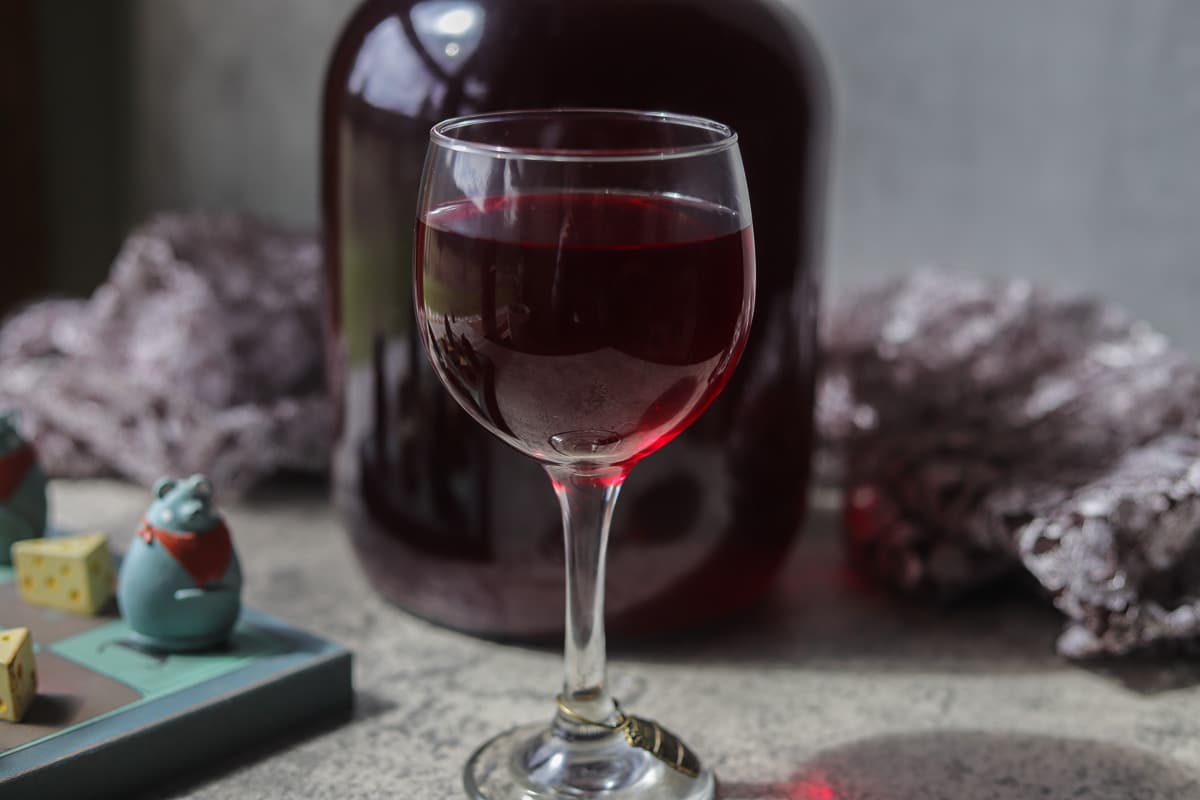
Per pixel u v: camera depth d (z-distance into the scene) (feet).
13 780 1.64
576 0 1.87
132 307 2.55
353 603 2.14
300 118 3.10
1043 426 2.24
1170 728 1.89
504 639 2.04
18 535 2.07
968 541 2.12
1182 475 2.03
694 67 1.88
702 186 1.57
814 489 2.52
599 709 1.77
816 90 2.02
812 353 2.08
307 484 2.52
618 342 1.54
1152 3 2.45
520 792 1.72
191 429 2.41
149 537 1.85
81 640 1.90
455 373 1.61
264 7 3.07
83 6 3.30
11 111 3.23
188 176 3.33
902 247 2.71
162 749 1.75
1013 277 2.64
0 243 3.29
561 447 1.62
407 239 1.92
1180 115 2.47
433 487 1.96
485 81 1.86
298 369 2.51
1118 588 1.97
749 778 1.79
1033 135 2.58
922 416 2.33
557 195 1.53
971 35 2.58
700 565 1.99
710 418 1.95
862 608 2.15
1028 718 1.91
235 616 1.89
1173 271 2.53
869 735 1.87
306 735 1.85
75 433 2.49
